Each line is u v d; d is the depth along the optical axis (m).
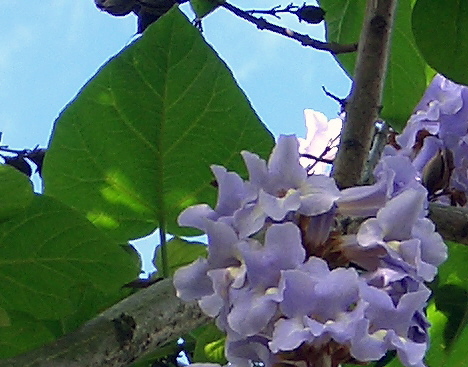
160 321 0.92
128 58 1.05
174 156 1.07
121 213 1.09
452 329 1.23
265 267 0.82
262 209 0.84
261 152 1.07
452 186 1.14
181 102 1.06
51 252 1.01
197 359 1.14
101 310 1.06
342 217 0.89
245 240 0.84
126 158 1.07
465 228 1.05
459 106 1.14
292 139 0.86
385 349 0.81
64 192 1.08
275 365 0.83
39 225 1.00
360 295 0.82
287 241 0.83
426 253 0.86
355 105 1.08
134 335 0.91
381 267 0.85
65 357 0.89
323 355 0.82
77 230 1.00
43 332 1.05
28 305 1.03
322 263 0.83
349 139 1.07
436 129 1.14
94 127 1.06
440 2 1.16
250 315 0.81
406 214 0.85
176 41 1.05
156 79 1.05
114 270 1.02
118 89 1.06
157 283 0.95
